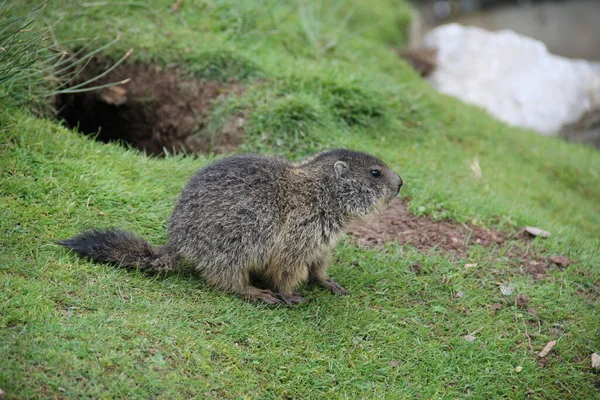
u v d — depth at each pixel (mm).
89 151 6969
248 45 9773
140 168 7059
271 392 4879
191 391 4633
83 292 5211
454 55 13812
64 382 4344
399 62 11961
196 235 5555
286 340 5332
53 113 8156
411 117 9797
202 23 9992
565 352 5660
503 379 5402
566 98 13430
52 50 8398
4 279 5055
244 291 5727
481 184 8695
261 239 5629
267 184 5715
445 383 5301
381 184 6051
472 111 11469
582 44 18438
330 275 6316
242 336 5242
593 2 19703
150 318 5117
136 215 6352
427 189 7820
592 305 6266
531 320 6000
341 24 11898
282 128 8297
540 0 19922
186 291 5586
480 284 6391
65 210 6070
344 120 8969
